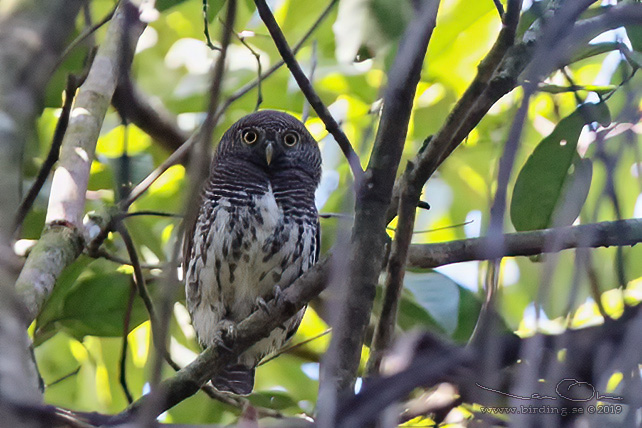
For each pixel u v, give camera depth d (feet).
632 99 15.96
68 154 25.81
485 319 14.28
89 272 37.24
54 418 11.63
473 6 40.40
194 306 36.52
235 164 36.27
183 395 26.21
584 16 24.95
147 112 41.42
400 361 14.65
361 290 18.47
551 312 16.26
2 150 12.80
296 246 35.58
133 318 33.68
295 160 36.60
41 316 32.68
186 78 44.68
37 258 23.57
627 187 25.73
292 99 43.68
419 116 43.24
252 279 35.19
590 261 15.52
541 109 41.11
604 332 14.53
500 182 13.97
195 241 35.63
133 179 35.37
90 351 41.96
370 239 19.34
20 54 14.06
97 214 29.96
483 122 40.73
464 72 43.62
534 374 13.34
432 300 31.48
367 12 30.01
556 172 28.32
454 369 14.61
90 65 28.73
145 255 38.99
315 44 33.78
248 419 26.84
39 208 35.17
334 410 12.81
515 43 24.11
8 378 9.70
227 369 37.22
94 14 39.45
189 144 30.83
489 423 17.31
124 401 41.52
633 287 34.32
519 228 29.04
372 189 19.80
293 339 43.68
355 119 44.21
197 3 46.39
